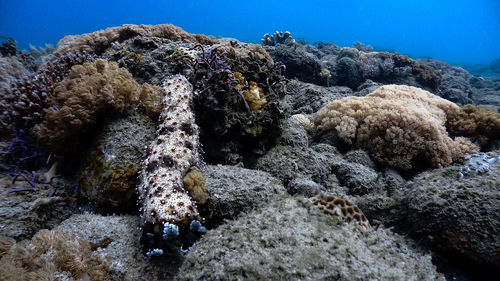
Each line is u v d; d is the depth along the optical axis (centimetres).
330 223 37
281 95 65
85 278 35
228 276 29
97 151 47
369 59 166
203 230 36
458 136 76
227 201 42
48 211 44
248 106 54
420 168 65
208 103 52
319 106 108
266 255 31
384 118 69
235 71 60
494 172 45
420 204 43
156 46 77
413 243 42
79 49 88
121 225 42
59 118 48
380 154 67
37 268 33
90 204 47
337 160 63
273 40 211
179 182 41
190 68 64
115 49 79
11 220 40
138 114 52
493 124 73
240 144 57
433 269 35
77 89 50
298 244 32
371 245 35
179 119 48
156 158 42
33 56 121
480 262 38
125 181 45
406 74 160
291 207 39
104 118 51
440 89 169
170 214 35
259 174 50
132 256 38
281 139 63
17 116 54
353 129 72
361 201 51
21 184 46
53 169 50
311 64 148
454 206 40
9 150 52
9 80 70
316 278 29
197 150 48
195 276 31
